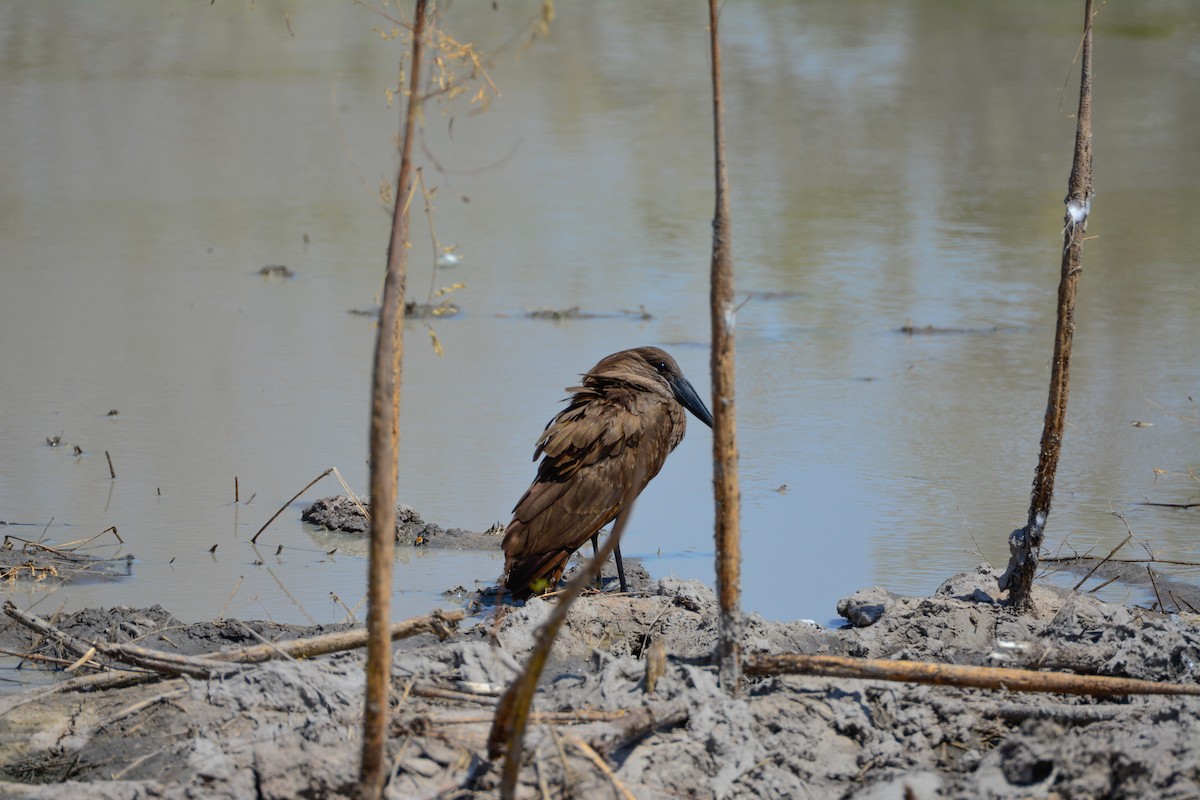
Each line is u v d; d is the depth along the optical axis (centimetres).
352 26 5172
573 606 1013
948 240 2458
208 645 992
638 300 2088
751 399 1648
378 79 4162
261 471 1410
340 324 1978
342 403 1634
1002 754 757
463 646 884
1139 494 1347
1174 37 4722
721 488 813
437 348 891
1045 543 1227
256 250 2406
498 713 697
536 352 1834
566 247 2417
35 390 1670
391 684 838
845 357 1814
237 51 4644
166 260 2334
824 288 2156
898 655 954
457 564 1185
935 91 3956
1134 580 1140
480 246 2431
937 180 2956
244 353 1833
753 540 1240
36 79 4106
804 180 2962
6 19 5162
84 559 1177
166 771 792
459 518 1294
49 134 3409
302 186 2914
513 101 3822
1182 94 3847
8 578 1131
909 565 1179
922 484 1377
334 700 830
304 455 1458
